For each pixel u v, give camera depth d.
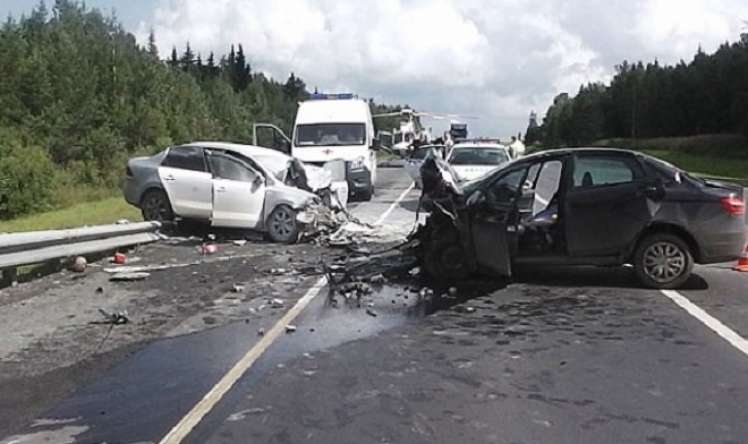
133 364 6.90
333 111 24.86
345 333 8.02
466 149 22.11
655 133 93.06
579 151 10.58
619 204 10.27
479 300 9.66
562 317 8.74
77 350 7.38
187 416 5.59
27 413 5.68
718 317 8.73
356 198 24.61
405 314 8.90
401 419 5.54
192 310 9.12
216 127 67.69
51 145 44.47
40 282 10.87
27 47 52.62
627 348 7.43
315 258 13.01
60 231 11.47
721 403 5.88
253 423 5.46
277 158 16.77
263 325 8.38
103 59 58.09
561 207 10.38
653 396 6.04
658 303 9.47
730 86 81.31
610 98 106.56
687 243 10.23
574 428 5.37
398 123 50.38
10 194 27.86
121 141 49.00
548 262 10.44
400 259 11.66
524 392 6.13
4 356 7.18
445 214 10.51
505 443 5.10
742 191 10.52
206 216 15.29
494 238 10.04
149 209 15.66
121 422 5.49
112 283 10.83
